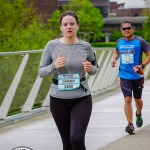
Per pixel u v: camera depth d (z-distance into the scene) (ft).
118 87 73.26
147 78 88.94
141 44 35.94
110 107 51.13
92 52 24.63
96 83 63.93
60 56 23.71
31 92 44.98
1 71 39.93
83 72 24.31
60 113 24.30
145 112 46.73
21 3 98.73
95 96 62.28
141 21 441.68
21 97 43.55
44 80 47.78
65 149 24.86
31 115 44.70
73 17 24.08
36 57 45.60
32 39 78.84
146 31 260.83
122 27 35.94
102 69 67.00
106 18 447.83
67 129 24.66
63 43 24.27
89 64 23.76
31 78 44.91
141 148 31.37
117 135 35.94
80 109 23.89
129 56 36.09
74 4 316.81
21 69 42.55
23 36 78.84
